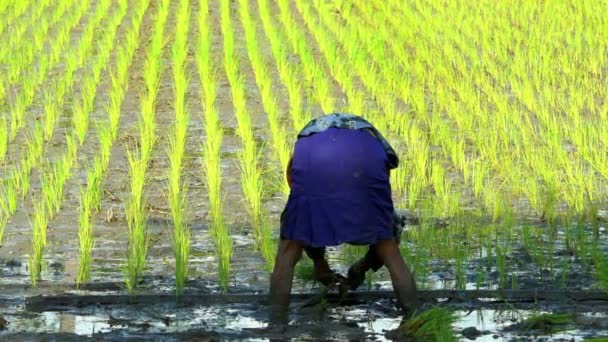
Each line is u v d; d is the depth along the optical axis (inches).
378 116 772.0
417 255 469.7
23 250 502.0
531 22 1188.5
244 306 421.7
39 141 713.6
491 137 705.6
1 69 989.2
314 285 447.2
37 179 640.4
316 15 1288.1
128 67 1003.9
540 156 658.8
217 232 504.4
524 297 430.3
